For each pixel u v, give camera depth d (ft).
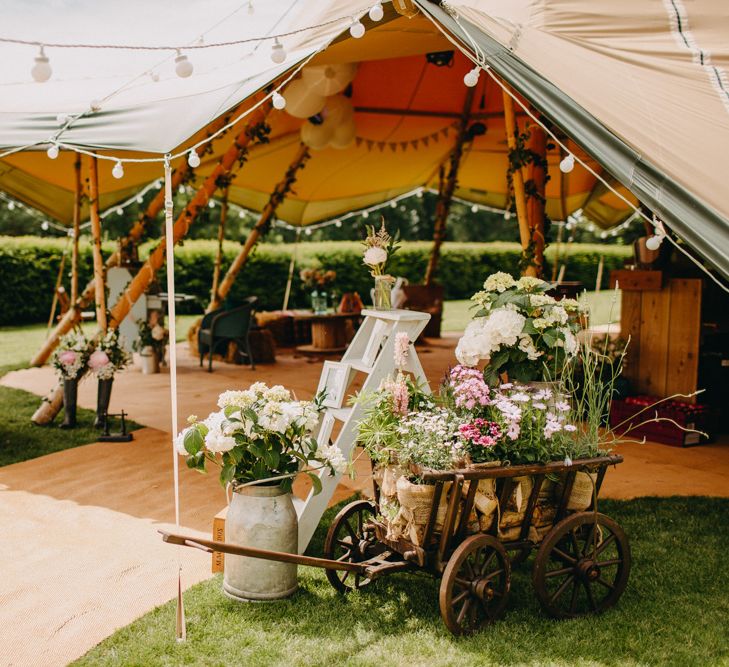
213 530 12.03
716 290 21.44
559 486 10.92
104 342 21.27
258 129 24.62
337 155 38.24
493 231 97.09
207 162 35.27
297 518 11.26
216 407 23.66
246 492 10.90
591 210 48.26
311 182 41.81
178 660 9.30
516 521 10.60
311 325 39.91
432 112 34.53
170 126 12.48
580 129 10.45
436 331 40.73
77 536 13.60
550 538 10.41
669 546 13.05
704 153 9.97
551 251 69.36
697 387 20.63
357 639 9.84
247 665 9.18
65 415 21.45
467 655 9.42
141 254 54.90
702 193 9.71
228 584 11.10
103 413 21.27
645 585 11.61
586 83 10.77
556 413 11.36
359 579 11.53
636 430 20.65
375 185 44.65
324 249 59.47
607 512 14.62
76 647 9.70
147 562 12.45
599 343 22.26
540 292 12.16
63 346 21.59
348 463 11.59
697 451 19.39
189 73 10.84
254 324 33.06
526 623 10.34
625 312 21.85
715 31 11.78
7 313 51.26
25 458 18.43
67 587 11.51
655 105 10.57
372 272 13.82
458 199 49.47
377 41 18.48
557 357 11.65
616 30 11.74
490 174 44.83
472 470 9.87
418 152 40.11
